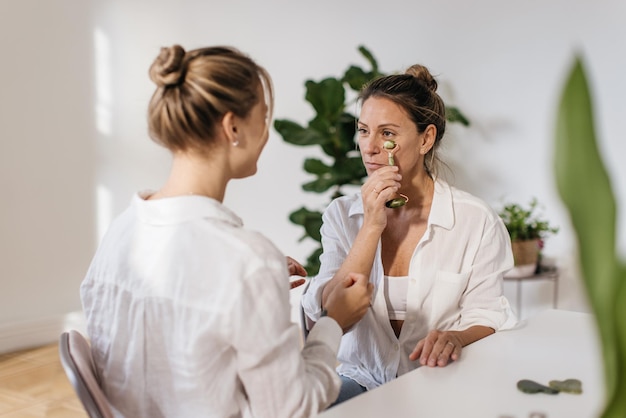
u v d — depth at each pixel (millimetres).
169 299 1119
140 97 4266
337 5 4129
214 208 1150
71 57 4047
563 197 444
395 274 1770
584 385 1262
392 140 1661
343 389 1729
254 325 1066
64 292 4156
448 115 2004
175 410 1148
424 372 1353
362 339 1759
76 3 4031
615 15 3346
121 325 1177
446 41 3842
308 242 4316
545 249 3656
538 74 3584
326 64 4184
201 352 1093
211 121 1142
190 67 1142
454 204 1763
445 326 1749
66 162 4082
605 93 3398
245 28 4309
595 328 502
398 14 3969
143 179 4316
